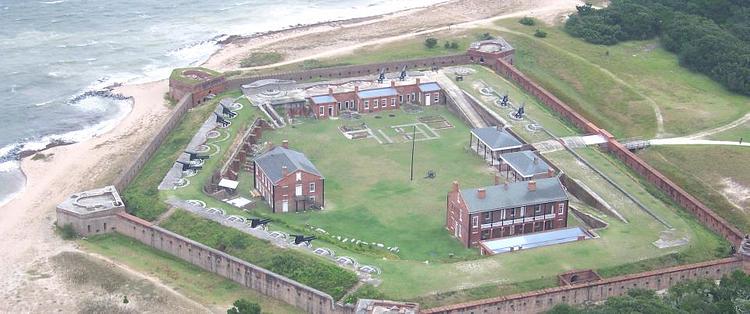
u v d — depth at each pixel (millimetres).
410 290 154625
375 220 190125
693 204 192375
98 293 160250
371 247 177000
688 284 156875
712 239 180500
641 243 173875
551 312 147750
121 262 171375
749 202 198000
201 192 193750
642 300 148250
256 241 171125
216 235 174125
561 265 164000
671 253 169875
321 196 196125
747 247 168750
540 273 161000
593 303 157000
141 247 178000
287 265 162000
